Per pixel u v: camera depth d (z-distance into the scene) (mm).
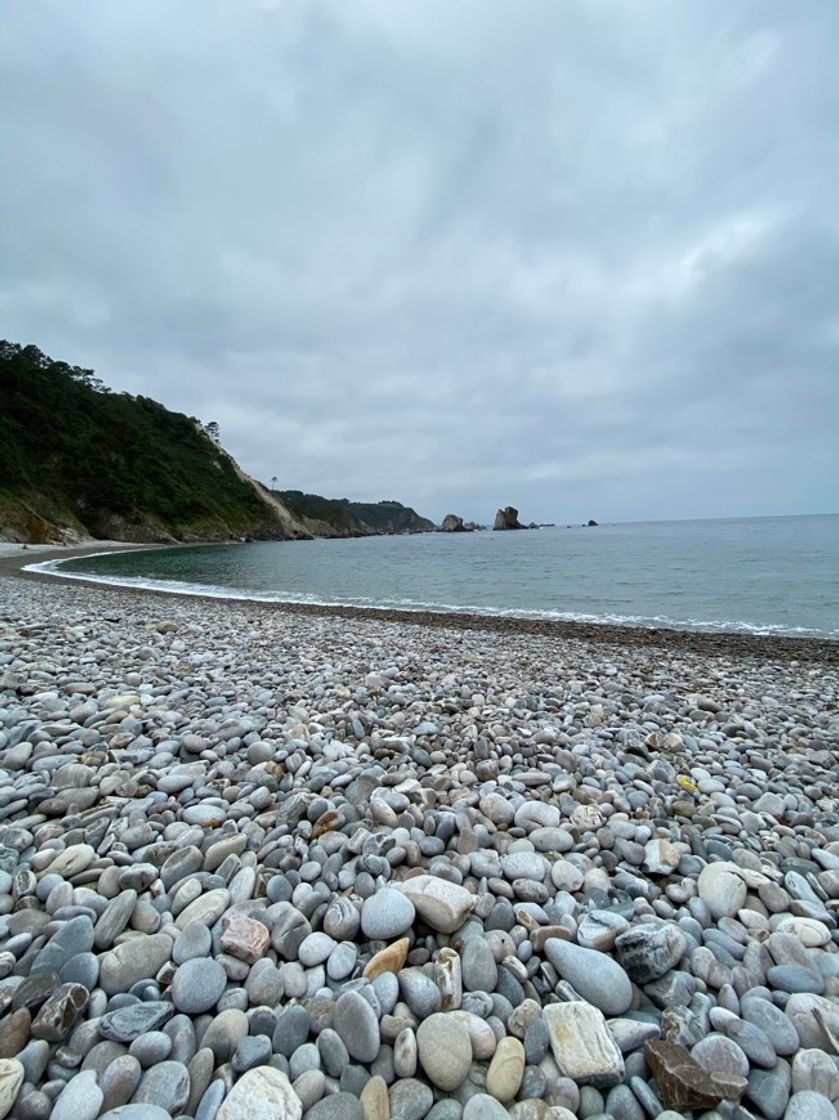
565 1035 1657
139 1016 1624
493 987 1857
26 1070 1448
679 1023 1729
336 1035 1623
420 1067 1584
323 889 2250
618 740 4402
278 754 3553
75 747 3516
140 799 2947
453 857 2547
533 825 2918
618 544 47156
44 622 8414
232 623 10875
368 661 7047
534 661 7738
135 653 6543
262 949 1920
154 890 2209
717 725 5023
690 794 3482
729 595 17609
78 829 2586
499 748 3982
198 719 4234
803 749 4551
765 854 2771
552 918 2193
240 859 2445
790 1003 1830
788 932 2182
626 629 12227
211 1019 1689
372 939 2012
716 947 2078
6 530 47031
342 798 3043
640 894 2385
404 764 3631
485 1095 1474
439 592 20672
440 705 4949
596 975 1852
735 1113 1485
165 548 60625
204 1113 1411
